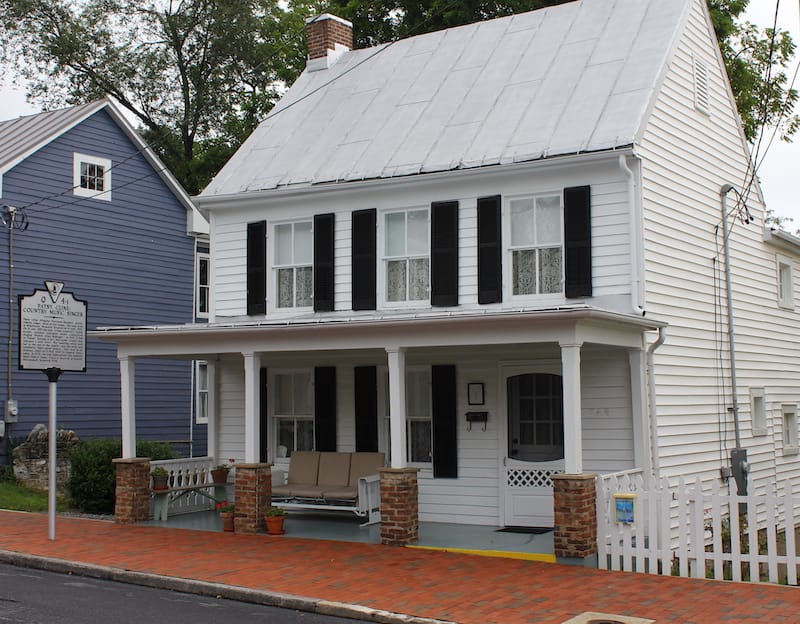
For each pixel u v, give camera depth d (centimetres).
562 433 1533
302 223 1794
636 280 1443
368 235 1681
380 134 1798
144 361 2516
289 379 1839
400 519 1377
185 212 2666
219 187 1866
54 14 3362
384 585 1115
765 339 1931
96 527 1590
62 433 2170
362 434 1702
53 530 1447
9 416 2134
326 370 1755
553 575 1171
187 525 1608
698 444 1602
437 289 1603
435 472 1623
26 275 2214
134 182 2514
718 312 1716
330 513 1688
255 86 3556
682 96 1673
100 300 2392
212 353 1631
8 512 1792
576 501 1238
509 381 1583
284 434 1836
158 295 2559
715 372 1688
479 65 1875
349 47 2245
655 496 1198
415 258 1652
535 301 1526
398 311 1641
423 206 1648
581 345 1333
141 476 1652
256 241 1814
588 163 1482
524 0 2761
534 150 1534
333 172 1741
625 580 1141
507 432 1573
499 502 1566
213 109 3478
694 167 1691
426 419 1670
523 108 1666
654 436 1459
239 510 1518
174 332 1588
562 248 1513
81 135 2377
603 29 1788
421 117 1791
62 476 2158
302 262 1784
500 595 1062
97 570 1219
